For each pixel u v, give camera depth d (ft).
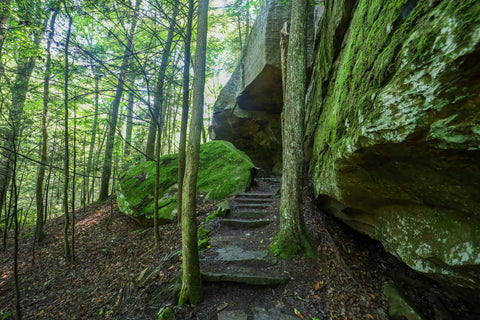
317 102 19.58
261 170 46.60
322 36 19.45
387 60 6.12
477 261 6.08
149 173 25.73
